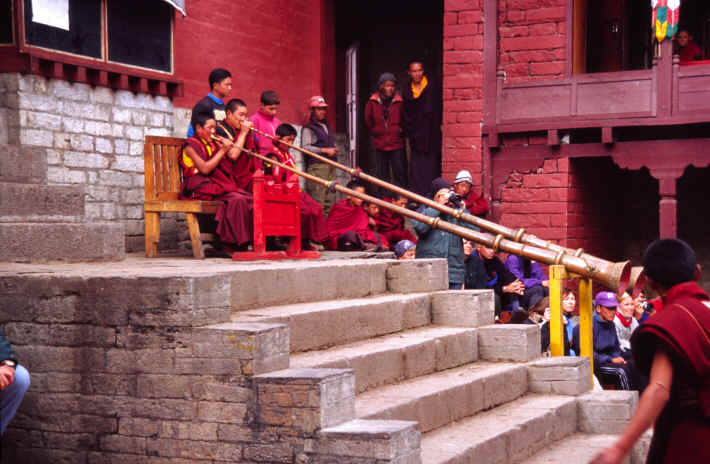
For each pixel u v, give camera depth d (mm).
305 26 12703
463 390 5512
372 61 15578
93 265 6207
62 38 8477
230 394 4199
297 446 4055
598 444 5910
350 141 14836
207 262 6938
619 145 10859
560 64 11188
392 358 5453
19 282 4691
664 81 10523
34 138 8227
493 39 11398
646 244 13430
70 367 4578
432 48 15266
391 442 3906
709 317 3379
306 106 12734
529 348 6547
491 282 9289
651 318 3418
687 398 3393
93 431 4523
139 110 9508
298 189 7793
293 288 5727
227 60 11195
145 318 4395
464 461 4688
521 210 11359
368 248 9617
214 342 4242
